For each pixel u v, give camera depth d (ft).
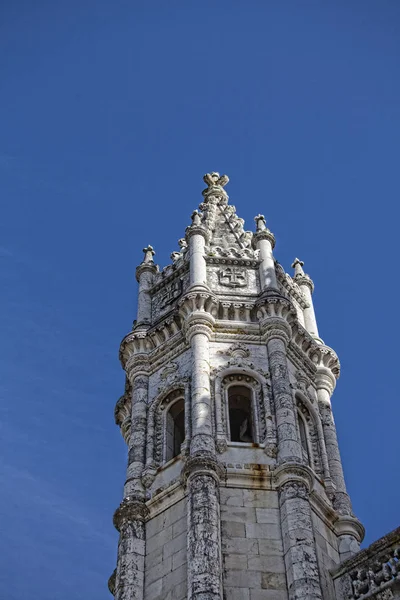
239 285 126.62
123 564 97.45
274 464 102.22
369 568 92.12
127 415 122.72
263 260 130.41
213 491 97.30
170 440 111.14
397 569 89.40
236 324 118.83
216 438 104.27
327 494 107.04
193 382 110.63
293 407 109.19
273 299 120.37
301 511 96.37
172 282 133.39
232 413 116.67
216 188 151.12
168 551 96.58
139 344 122.83
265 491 99.60
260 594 90.02
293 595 89.30
